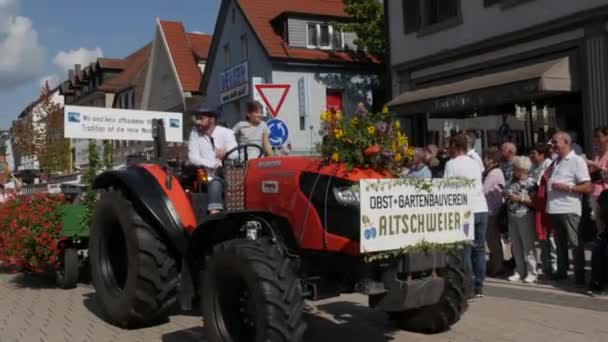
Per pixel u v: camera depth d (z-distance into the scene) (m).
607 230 6.87
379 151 4.72
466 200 4.89
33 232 8.27
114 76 42.97
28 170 30.05
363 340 5.44
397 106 14.71
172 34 30.83
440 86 14.51
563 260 7.78
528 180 7.94
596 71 11.33
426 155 7.90
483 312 6.36
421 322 5.44
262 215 4.82
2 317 6.86
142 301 5.82
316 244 4.70
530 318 6.05
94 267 6.59
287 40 20.73
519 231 7.91
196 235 5.12
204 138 6.35
